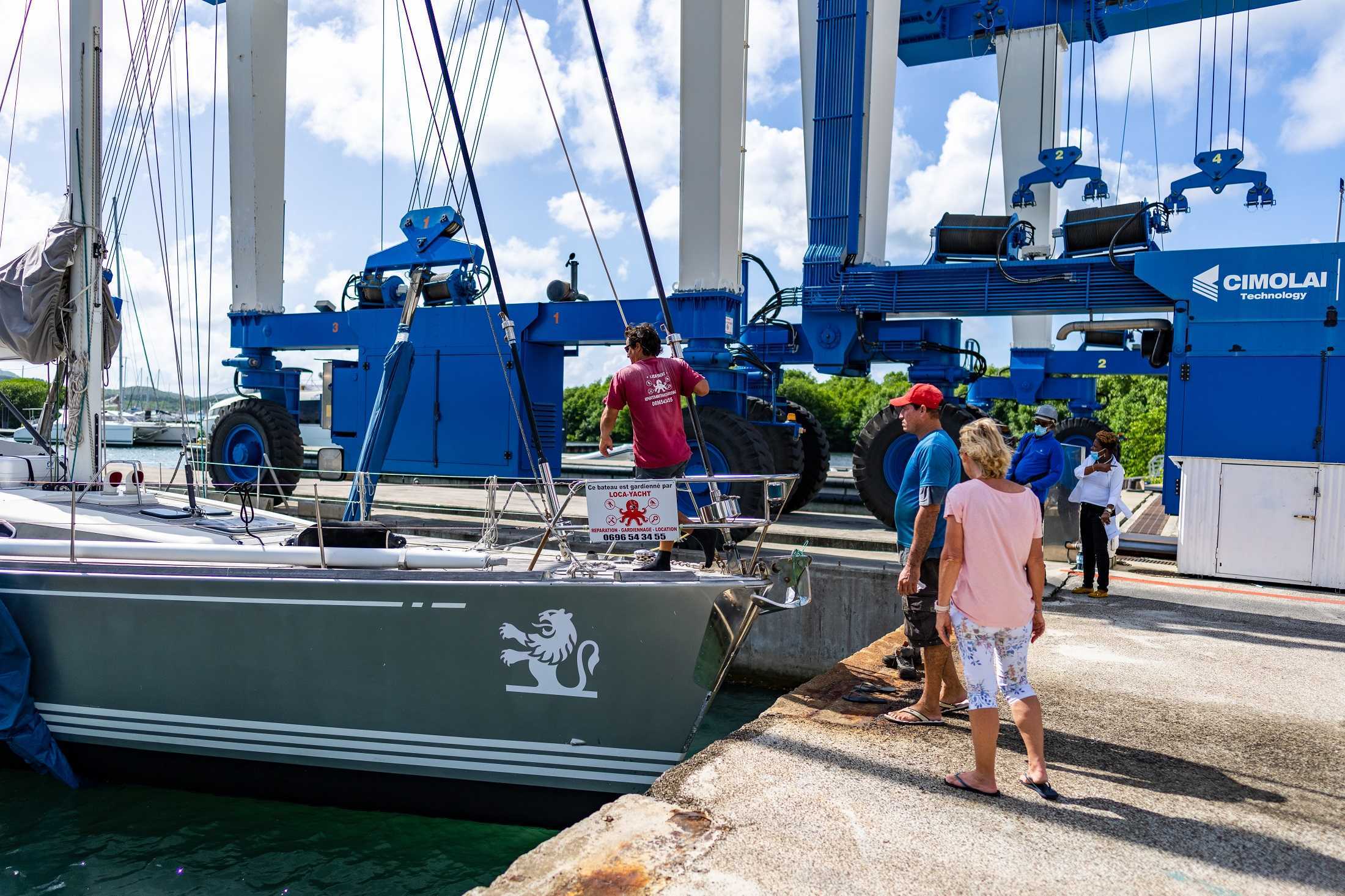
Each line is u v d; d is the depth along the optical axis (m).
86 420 6.38
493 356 10.74
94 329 6.36
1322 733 4.25
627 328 4.79
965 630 3.43
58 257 6.11
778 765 3.71
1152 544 9.98
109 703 5.34
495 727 4.81
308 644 4.97
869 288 10.38
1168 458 8.89
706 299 9.66
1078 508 9.36
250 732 5.14
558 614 4.66
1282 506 8.27
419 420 11.18
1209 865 2.86
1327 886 2.74
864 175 10.64
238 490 5.90
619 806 3.26
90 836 4.99
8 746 5.75
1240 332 8.60
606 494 4.67
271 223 13.14
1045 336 17.20
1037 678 5.20
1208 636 6.27
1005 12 14.02
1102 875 2.77
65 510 6.16
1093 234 9.60
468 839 5.05
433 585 4.76
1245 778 3.64
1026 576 3.48
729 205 9.74
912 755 3.84
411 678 4.86
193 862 4.75
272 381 13.47
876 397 63.41
